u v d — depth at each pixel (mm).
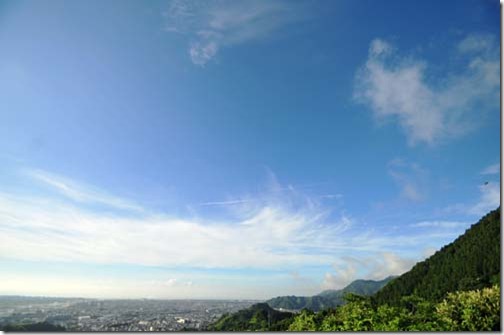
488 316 7555
